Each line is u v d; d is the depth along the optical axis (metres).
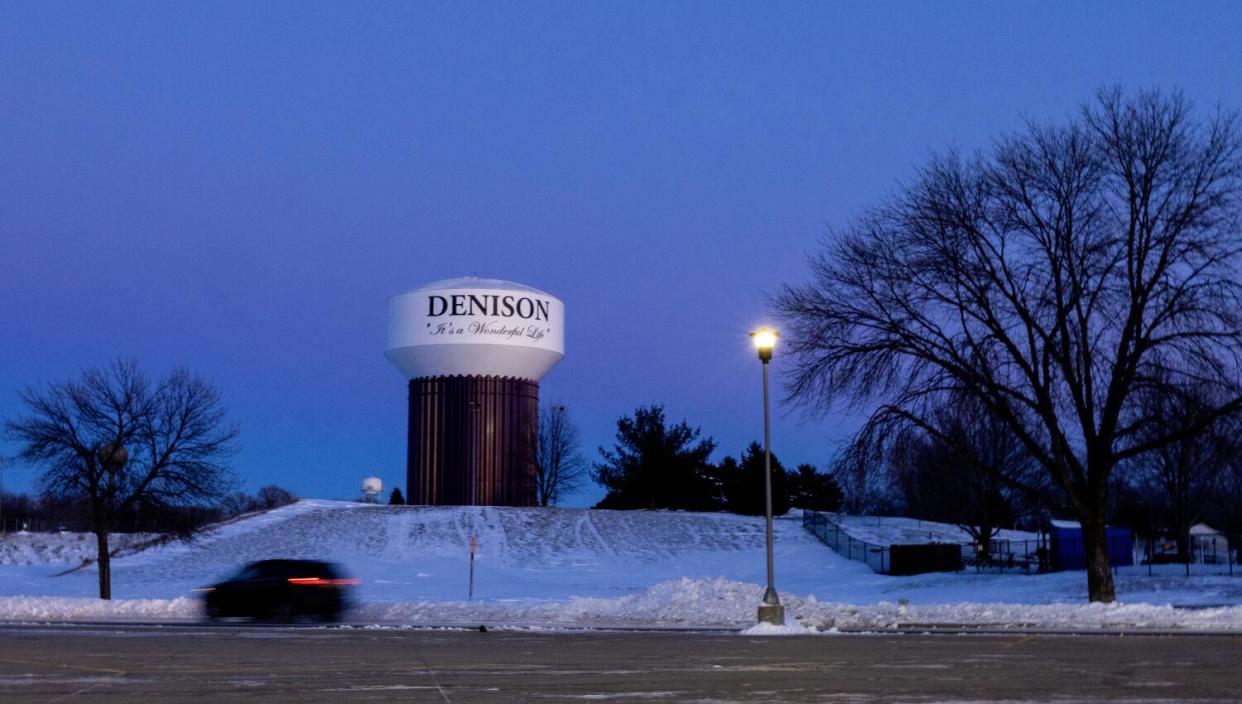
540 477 100.25
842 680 16.61
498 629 30.42
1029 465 65.56
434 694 14.98
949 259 34.50
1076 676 17.03
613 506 104.94
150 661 19.69
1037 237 34.34
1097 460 34.72
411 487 95.81
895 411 34.91
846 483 48.62
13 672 17.78
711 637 26.86
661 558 75.19
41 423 45.94
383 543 77.75
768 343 30.98
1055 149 34.31
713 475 104.38
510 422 95.75
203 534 71.88
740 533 82.06
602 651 22.20
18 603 38.84
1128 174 33.25
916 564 63.78
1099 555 34.72
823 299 36.28
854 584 57.09
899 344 34.94
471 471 94.19
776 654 21.31
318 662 19.59
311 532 80.88
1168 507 74.94
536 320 96.19
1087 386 34.69
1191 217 32.97
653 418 103.81
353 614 37.00
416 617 36.12
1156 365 33.25
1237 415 32.16
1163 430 34.38
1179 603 38.34
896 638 26.03
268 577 34.31
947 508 78.88
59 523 103.62
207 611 34.47
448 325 94.31
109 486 46.81
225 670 18.14
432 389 95.50
